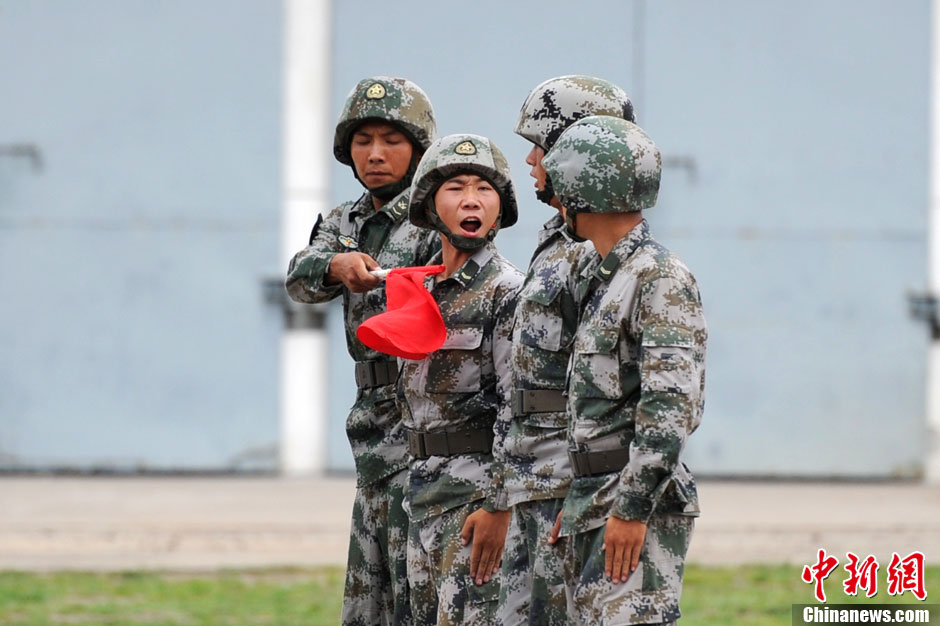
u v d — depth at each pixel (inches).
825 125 2012.8
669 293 572.7
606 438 590.9
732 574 1352.1
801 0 2004.2
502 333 689.6
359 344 776.9
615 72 2001.7
